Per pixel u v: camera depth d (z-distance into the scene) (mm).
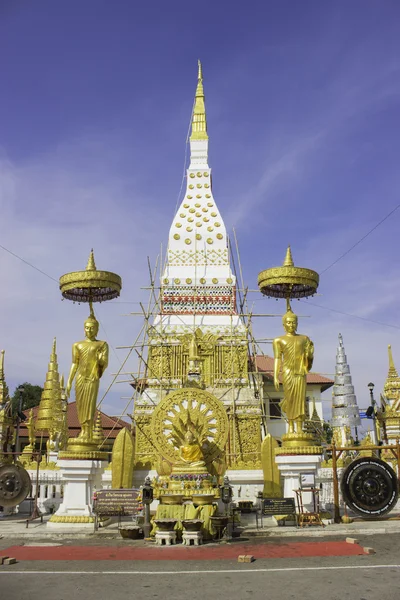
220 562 13289
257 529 18188
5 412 26656
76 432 49438
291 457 20266
